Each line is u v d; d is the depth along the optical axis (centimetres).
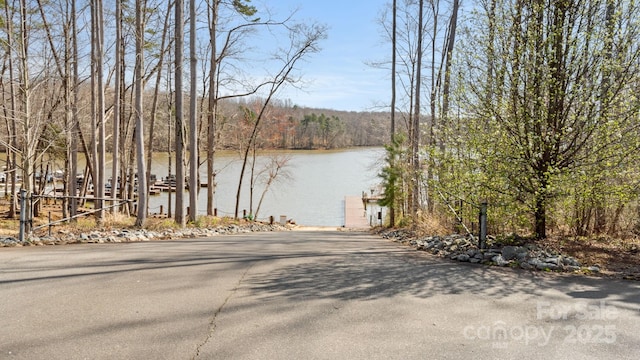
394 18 2039
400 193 1930
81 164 4478
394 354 325
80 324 382
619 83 717
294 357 318
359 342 347
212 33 1941
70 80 1597
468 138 854
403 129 2264
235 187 5072
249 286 523
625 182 736
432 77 1878
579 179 719
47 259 677
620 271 589
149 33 1745
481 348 337
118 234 1043
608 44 718
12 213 1831
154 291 494
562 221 933
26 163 1098
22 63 1138
